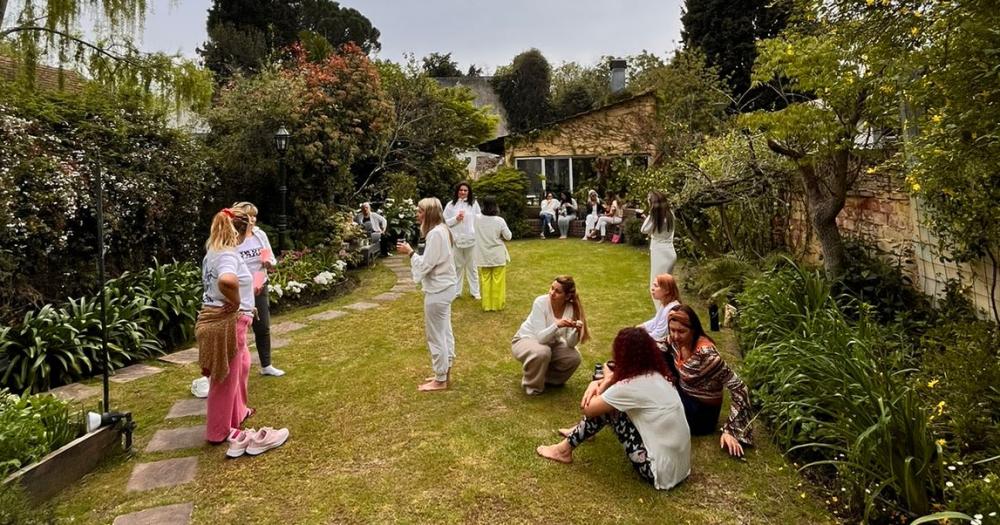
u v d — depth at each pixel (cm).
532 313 460
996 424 287
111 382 492
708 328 614
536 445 364
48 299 666
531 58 3450
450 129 1722
